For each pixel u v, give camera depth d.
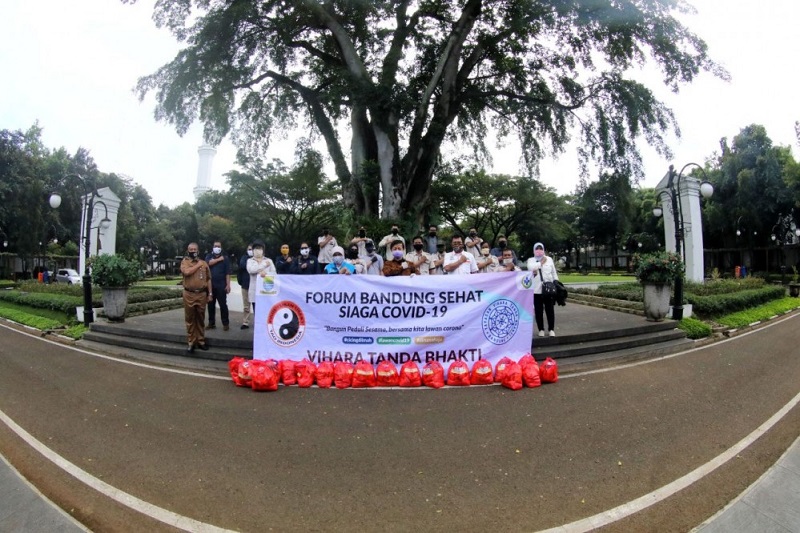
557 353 7.01
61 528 2.74
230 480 3.32
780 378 6.15
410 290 6.20
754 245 37.59
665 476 3.37
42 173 38.03
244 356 6.84
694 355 7.62
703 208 37.47
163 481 3.31
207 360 7.01
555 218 40.19
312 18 14.18
